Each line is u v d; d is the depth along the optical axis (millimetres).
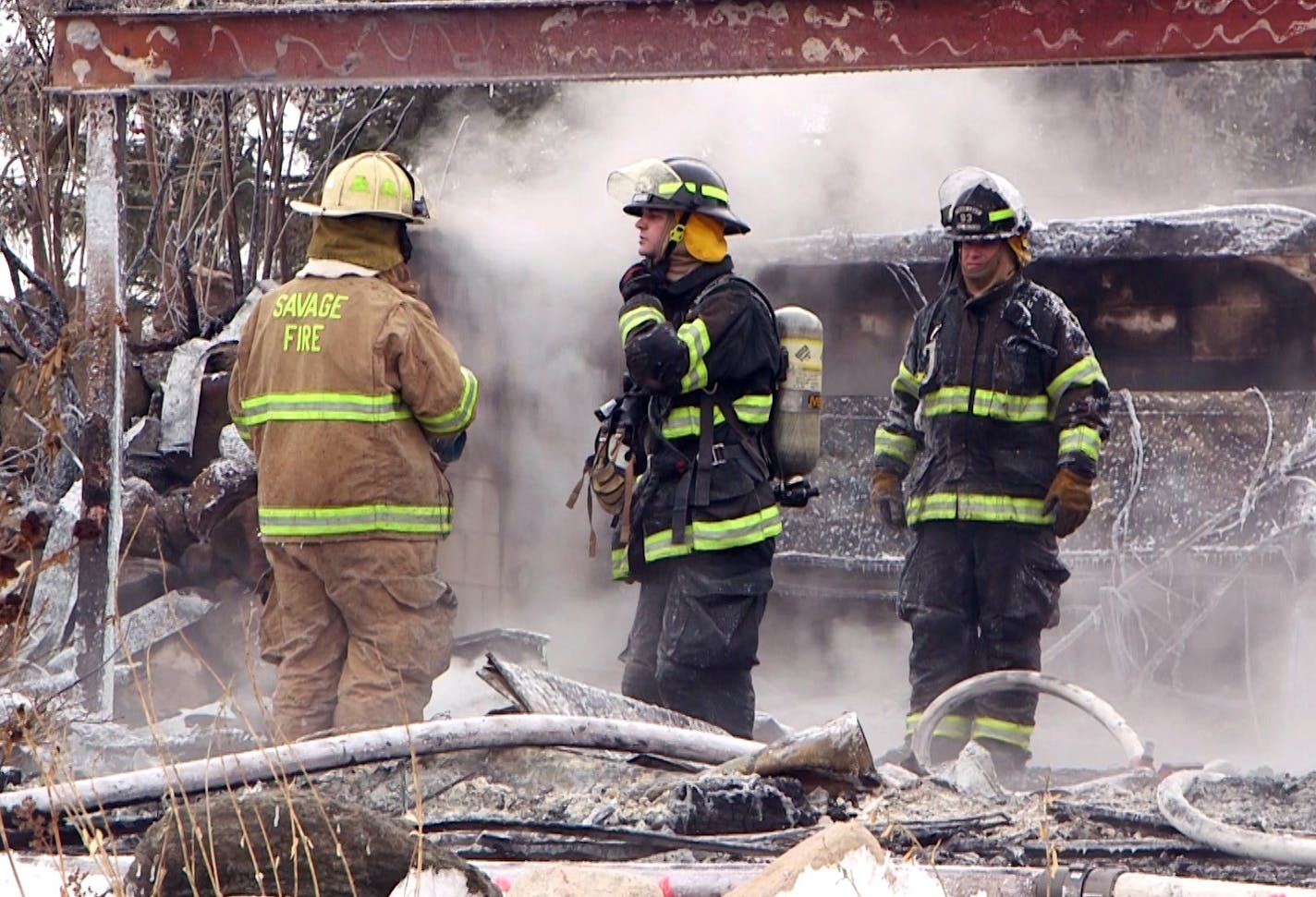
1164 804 14289
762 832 14680
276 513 19359
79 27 24953
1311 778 17219
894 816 15070
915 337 23672
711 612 20734
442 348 19516
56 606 25328
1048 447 22766
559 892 11031
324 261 19594
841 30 23172
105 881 12281
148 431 31344
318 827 10797
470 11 24062
